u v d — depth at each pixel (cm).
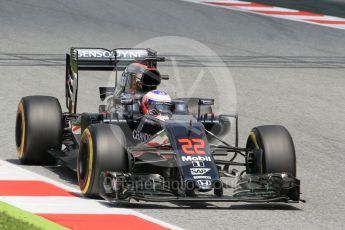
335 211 3475
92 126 3491
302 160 4503
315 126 5422
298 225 3219
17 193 3500
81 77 6612
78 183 3691
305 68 7356
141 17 9169
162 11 9588
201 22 9112
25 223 2966
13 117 5172
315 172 4241
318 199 3678
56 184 3688
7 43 7631
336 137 5138
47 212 3219
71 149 4125
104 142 3400
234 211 3378
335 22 9538
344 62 7700
